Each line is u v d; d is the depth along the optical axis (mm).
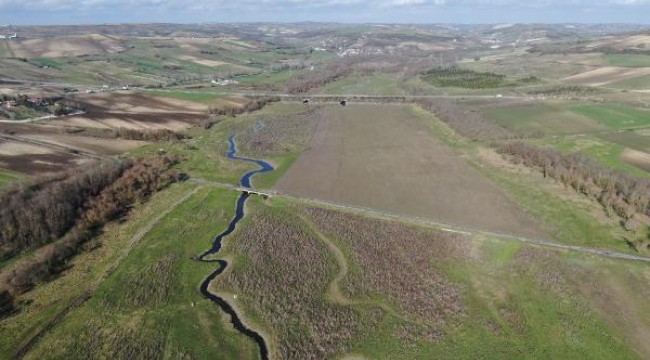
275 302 61906
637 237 76250
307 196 92875
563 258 71125
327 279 66562
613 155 109875
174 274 67688
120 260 70562
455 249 73562
